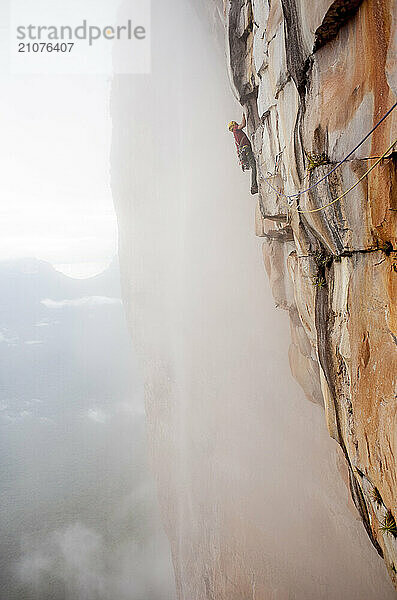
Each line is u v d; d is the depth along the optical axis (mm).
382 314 6801
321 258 8961
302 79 8234
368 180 6480
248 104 12805
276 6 9148
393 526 7328
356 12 6543
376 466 7332
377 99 6270
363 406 7488
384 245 6602
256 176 12773
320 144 7770
